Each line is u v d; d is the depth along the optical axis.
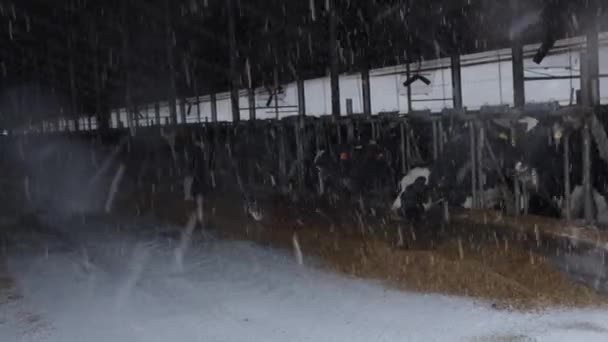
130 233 11.61
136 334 6.16
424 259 8.05
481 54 15.76
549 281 6.91
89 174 23.08
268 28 18.98
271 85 20.45
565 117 9.04
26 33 35.09
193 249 9.89
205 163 16.66
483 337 5.56
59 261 9.55
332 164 13.36
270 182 15.57
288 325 6.21
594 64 9.34
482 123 10.59
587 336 5.41
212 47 21.86
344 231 10.15
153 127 20.58
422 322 6.04
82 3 30.38
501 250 8.21
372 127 13.44
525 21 10.95
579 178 9.50
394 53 15.32
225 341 5.87
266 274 8.11
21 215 14.50
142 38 25.30
